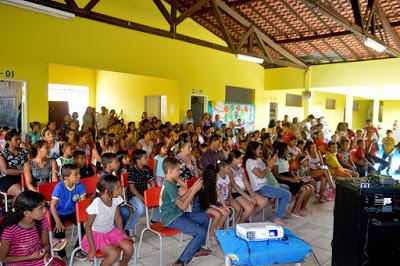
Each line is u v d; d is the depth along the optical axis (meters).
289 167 5.82
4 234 2.33
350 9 7.71
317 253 3.83
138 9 8.58
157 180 4.75
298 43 10.12
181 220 3.35
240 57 8.40
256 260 2.58
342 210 2.99
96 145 6.21
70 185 3.45
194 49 10.05
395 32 8.48
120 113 12.52
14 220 2.35
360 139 8.13
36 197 2.38
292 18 8.88
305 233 4.45
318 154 6.44
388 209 2.81
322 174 5.97
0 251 2.31
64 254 3.41
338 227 3.04
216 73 10.78
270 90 12.54
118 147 6.24
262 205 4.51
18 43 6.70
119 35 8.22
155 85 10.91
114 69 8.17
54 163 4.26
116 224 3.11
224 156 6.07
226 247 2.68
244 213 4.27
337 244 3.06
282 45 10.41
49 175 4.33
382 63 9.93
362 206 2.78
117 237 2.97
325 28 9.07
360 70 10.35
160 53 9.15
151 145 6.71
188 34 9.83
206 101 10.54
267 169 4.97
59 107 12.07
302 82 11.62
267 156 5.98
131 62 8.49
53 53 7.17
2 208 4.23
